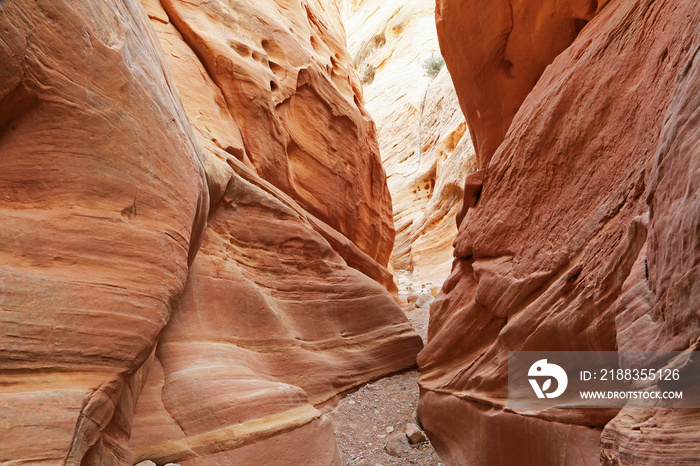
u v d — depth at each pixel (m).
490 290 4.71
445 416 5.10
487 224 5.08
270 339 5.67
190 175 4.28
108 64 3.58
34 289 2.87
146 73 4.04
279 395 4.65
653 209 2.74
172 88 4.79
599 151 3.95
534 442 3.78
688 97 2.42
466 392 4.82
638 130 3.59
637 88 3.72
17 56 2.93
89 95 3.40
